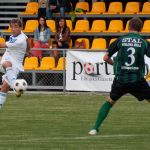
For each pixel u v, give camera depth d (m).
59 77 56.38
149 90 33.84
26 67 58.25
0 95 39.28
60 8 70.50
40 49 56.59
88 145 31.12
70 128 36.66
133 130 36.03
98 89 54.94
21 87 38.72
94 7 72.94
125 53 33.53
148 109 45.91
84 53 55.03
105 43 64.50
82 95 54.66
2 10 77.06
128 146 30.92
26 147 30.55
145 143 31.78
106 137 33.53
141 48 33.47
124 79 33.59
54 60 58.44
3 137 33.47
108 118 41.03
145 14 70.31
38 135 34.12
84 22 69.75
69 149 30.02
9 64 39.09
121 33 67.81
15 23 39.22
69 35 63.91
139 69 33.59
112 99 34.22
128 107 47.09
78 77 55.38
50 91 56.78
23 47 39.38
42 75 56.88
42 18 64.19
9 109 45.62
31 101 50.56
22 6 76.88
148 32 66.69
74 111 44.56
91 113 43.47
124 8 76.19
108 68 54.47
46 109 45.66
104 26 69.25
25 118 40.94
